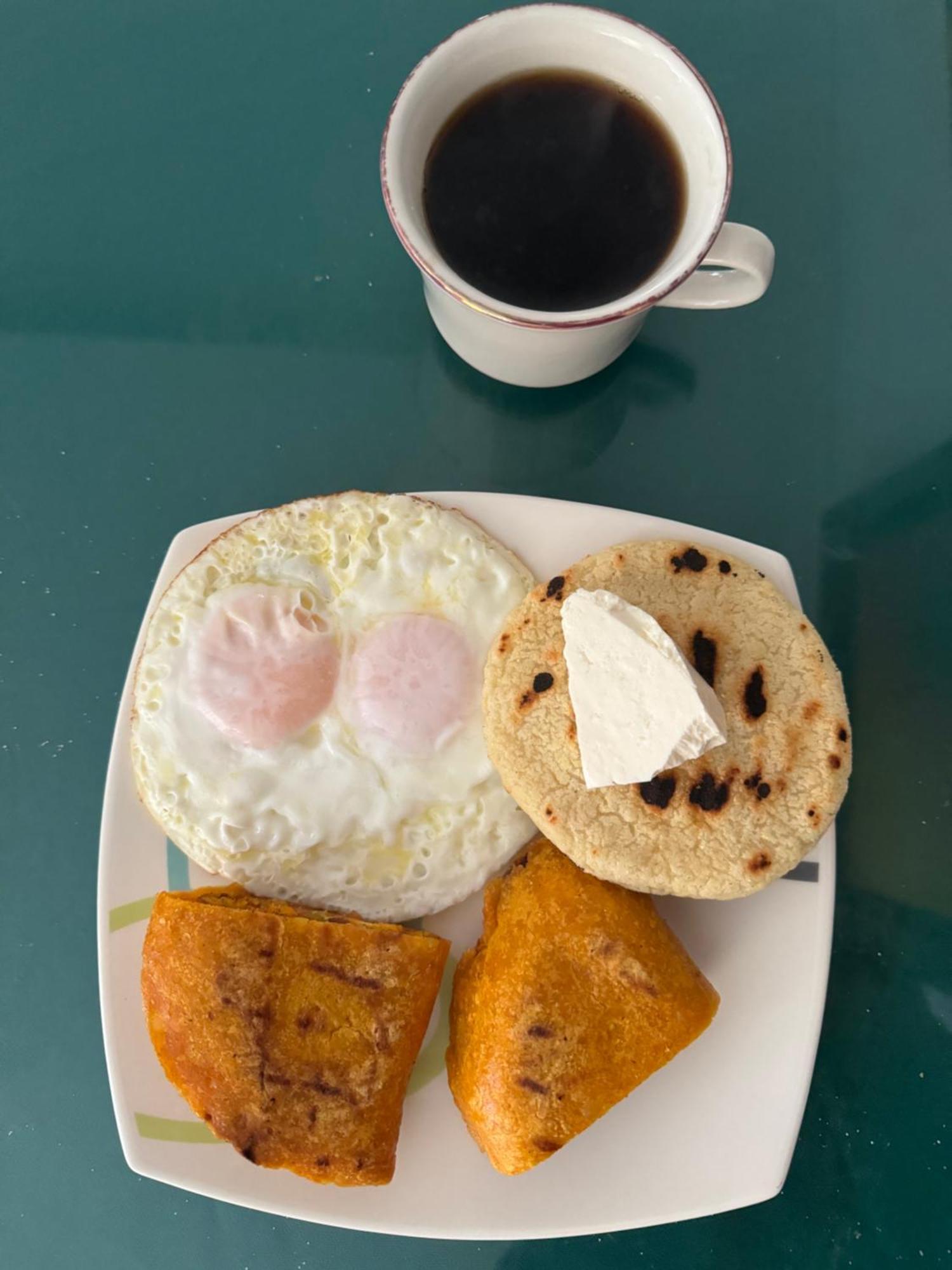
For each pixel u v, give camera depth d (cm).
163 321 39
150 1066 30
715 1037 30
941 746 36
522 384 35
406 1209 29
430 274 25
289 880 32
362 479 38
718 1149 29
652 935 29
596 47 27
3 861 36
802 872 30
